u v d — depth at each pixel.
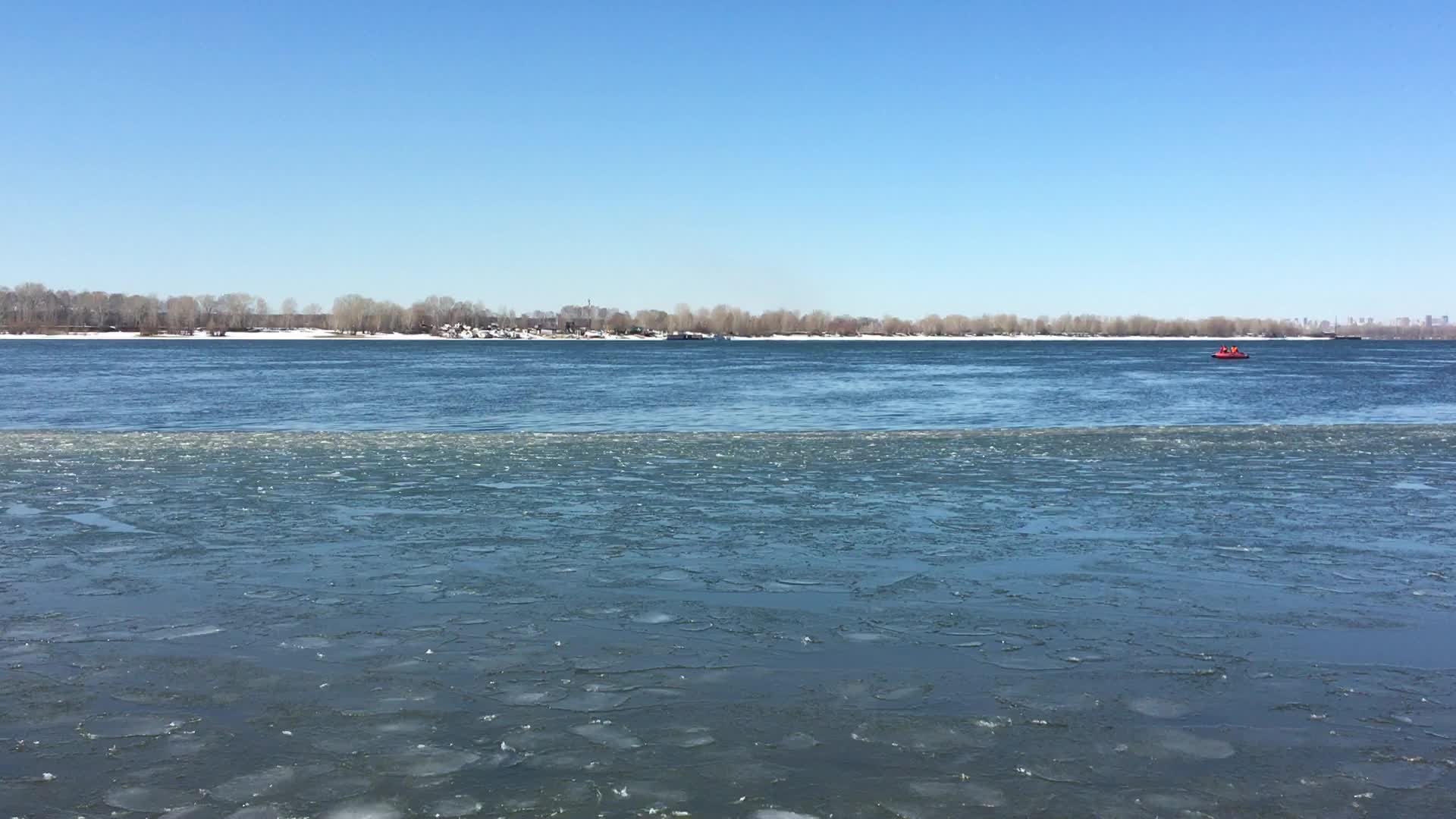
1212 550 9.87
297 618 7.50
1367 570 9.04
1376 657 6.60
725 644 6.88
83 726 5.45
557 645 6.85
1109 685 6.09
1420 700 5.84
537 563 9.30
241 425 29.42
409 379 57.94
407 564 9.24
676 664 6.45
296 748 5.16
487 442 20.00
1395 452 18.41
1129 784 4.77
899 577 8.76
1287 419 32.22
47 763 4.98
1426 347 192.38
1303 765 4.97
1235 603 7.93
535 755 5.07
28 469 16.05
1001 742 5.25
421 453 18.12
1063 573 8.92
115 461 17.05
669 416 32.97
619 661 6.53
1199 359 105.19
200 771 4.89
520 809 4.51
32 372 64.50
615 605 7.85
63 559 9.48
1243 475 15.26
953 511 12.10
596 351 144.00
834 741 5.27
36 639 6.98
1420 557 9.53
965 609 7.75
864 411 35.03
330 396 42.31
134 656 6.61
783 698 5.86
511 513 11.94
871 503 12.72
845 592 8.28
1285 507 12.38
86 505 12.56
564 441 20.34
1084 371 73.12
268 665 6.44
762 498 13.07
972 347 194.25
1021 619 7.49
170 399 40.06
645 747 5.18
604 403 38.19
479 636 7.05
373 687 6.04
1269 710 5.69
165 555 9.63
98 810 4.50
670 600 8.01
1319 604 7.89
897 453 18.20
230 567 9.12
